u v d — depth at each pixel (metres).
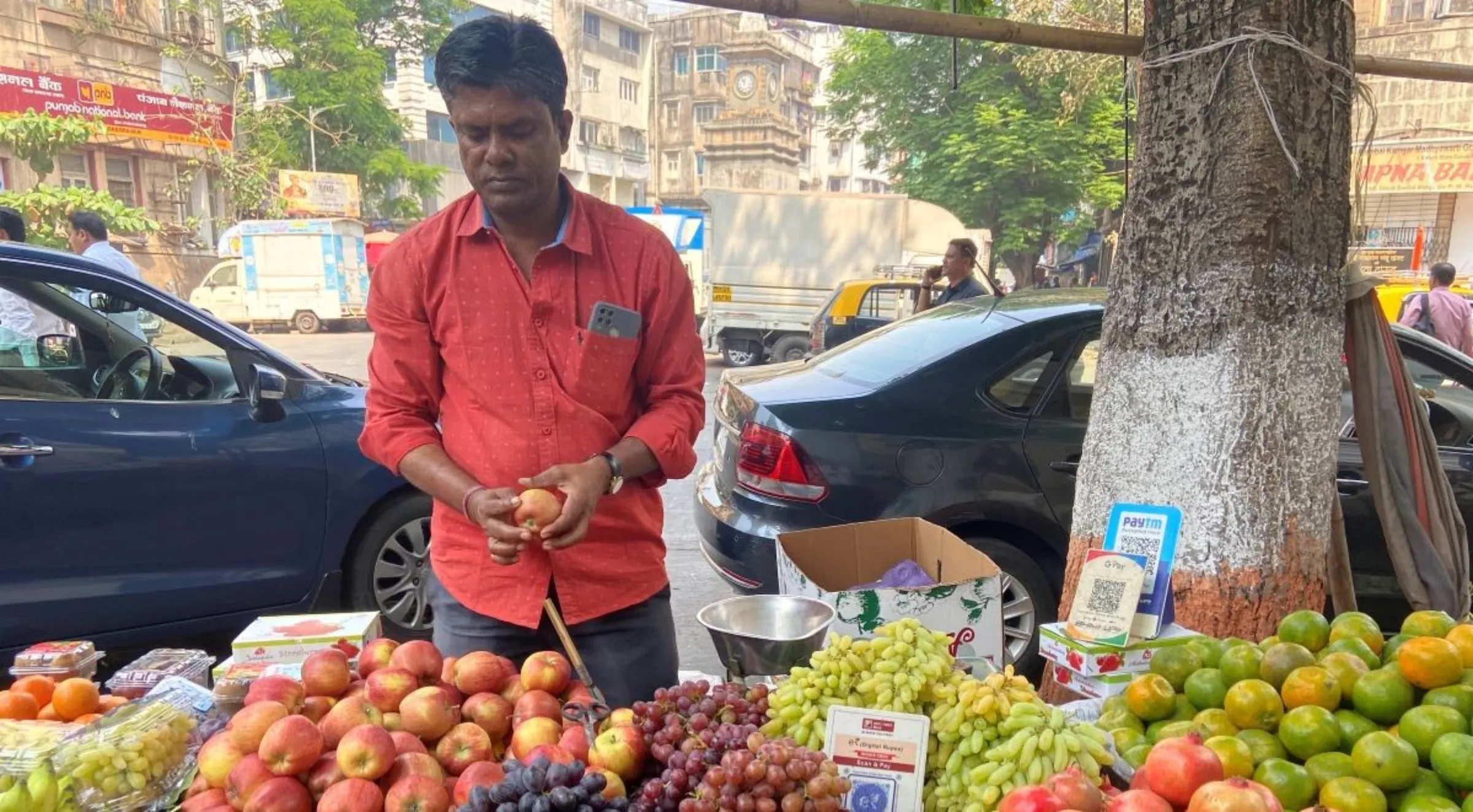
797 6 2.25
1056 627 2.37
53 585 3.20
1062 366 3.73
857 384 3.78
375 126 26.69
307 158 25.84
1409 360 3.95
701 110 45.19
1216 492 2.45
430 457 1.94
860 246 14.66
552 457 1.94
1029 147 17.70
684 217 21.23
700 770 1.42
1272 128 2.33
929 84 19.69
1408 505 2.79
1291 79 2.33
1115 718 2.05
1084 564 2.37
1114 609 2.25
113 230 19.45
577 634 2.04
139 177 21.77
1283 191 2.36
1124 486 2.62
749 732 1.47
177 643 3.76
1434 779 1.70
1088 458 2.77
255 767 1.51
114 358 3.51
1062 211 18.80
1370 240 20.58
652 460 1.95
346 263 21.09
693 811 1.34
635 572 2.07
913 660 1.71
